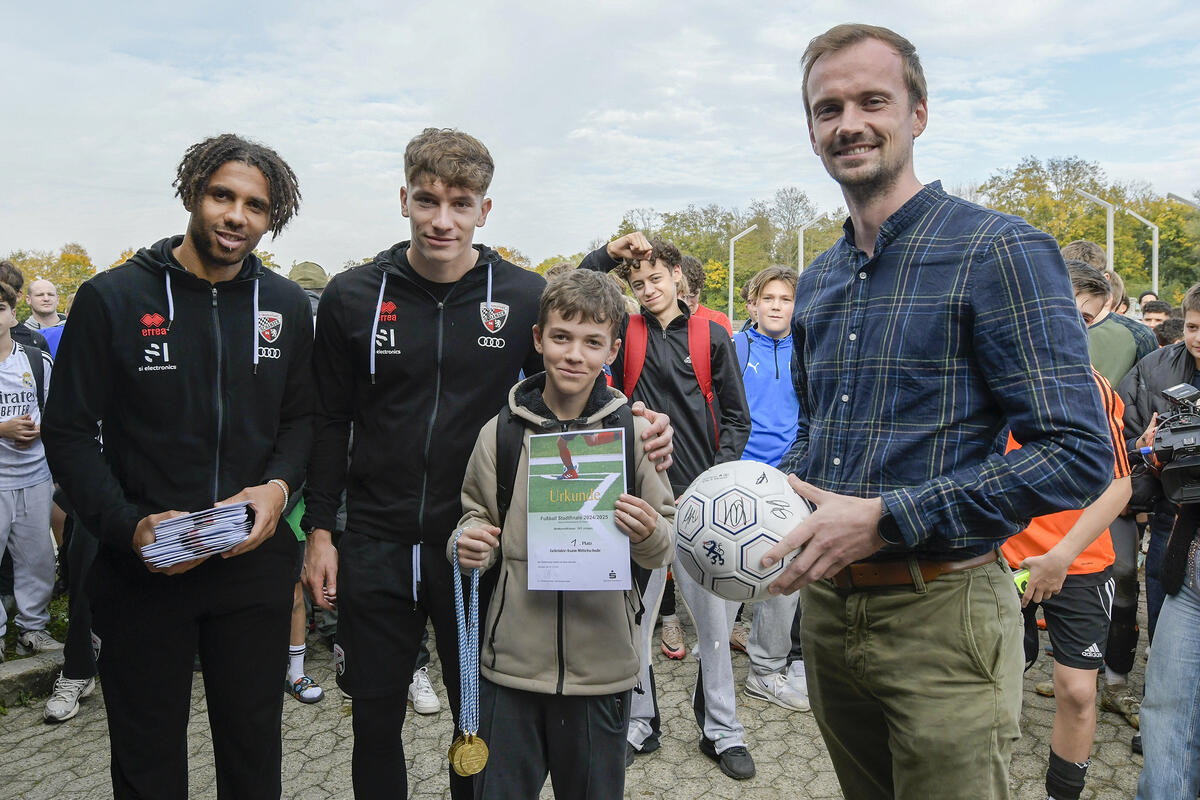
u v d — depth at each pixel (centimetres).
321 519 242
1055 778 287
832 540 162
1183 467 238
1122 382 401
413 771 333
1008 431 172
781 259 4544
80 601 378
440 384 232
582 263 284
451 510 230
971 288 165
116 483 213
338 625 238
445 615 232
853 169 176
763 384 454
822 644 197
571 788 207
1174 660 239
